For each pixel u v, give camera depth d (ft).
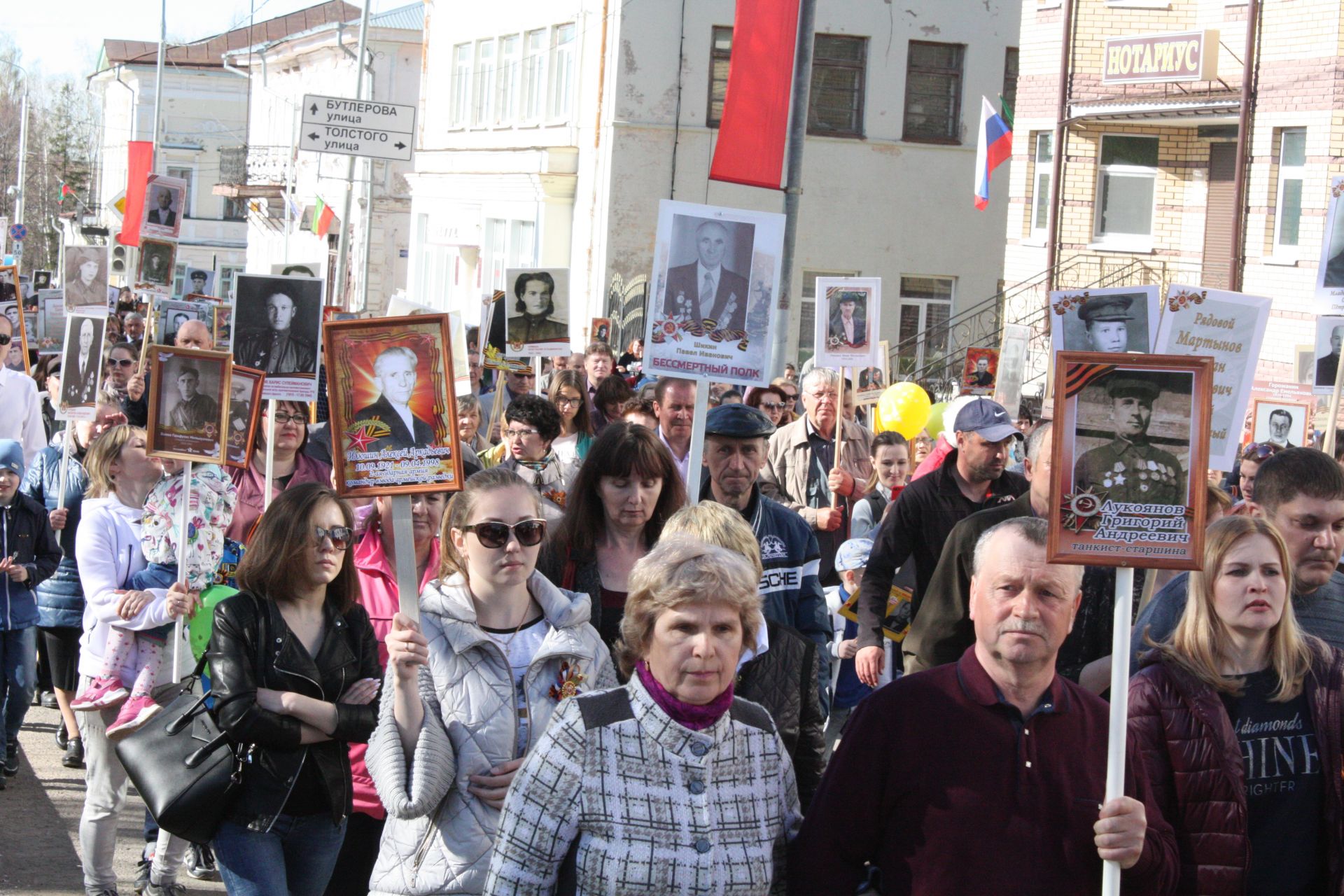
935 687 11.60
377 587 18.58
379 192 136.87
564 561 16.30
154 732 16.01
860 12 95.25
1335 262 27.66
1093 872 11.22
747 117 33.17
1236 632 13.03
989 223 99.19
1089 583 16.92
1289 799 12.96
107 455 21.59
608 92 93.30
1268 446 24.50
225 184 169.68
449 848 13.28
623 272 93.91
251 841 15.66
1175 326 20.11
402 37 138.10
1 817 24.00
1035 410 59.36
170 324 65.57
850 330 33.35
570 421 30.50
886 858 11.52
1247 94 70.69
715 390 35.99
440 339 14.01
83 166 278.87
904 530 21.36
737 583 10.94
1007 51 98.32
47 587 26.68
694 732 10.97
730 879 10.87
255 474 24.50
